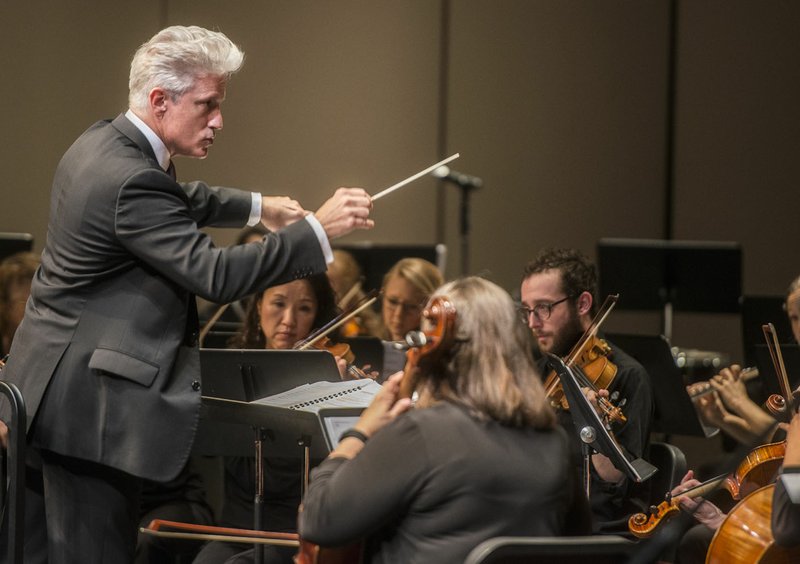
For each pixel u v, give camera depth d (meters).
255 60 24.89
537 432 6.79
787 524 7.66
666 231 25.84
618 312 25.72
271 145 25.00
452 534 6.49
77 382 8.09
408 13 25.28
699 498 9.51
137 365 8.03
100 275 8.16
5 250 18.47
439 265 19.12
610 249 20.42
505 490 6.53
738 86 25.41
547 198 25.69
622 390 10.59
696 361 20.23
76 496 8.30
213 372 9.66
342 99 25.19
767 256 25.36
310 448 9.71
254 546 9.95
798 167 25.20
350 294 16.06
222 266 8.09
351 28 25.17
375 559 6.78
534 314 10.91
